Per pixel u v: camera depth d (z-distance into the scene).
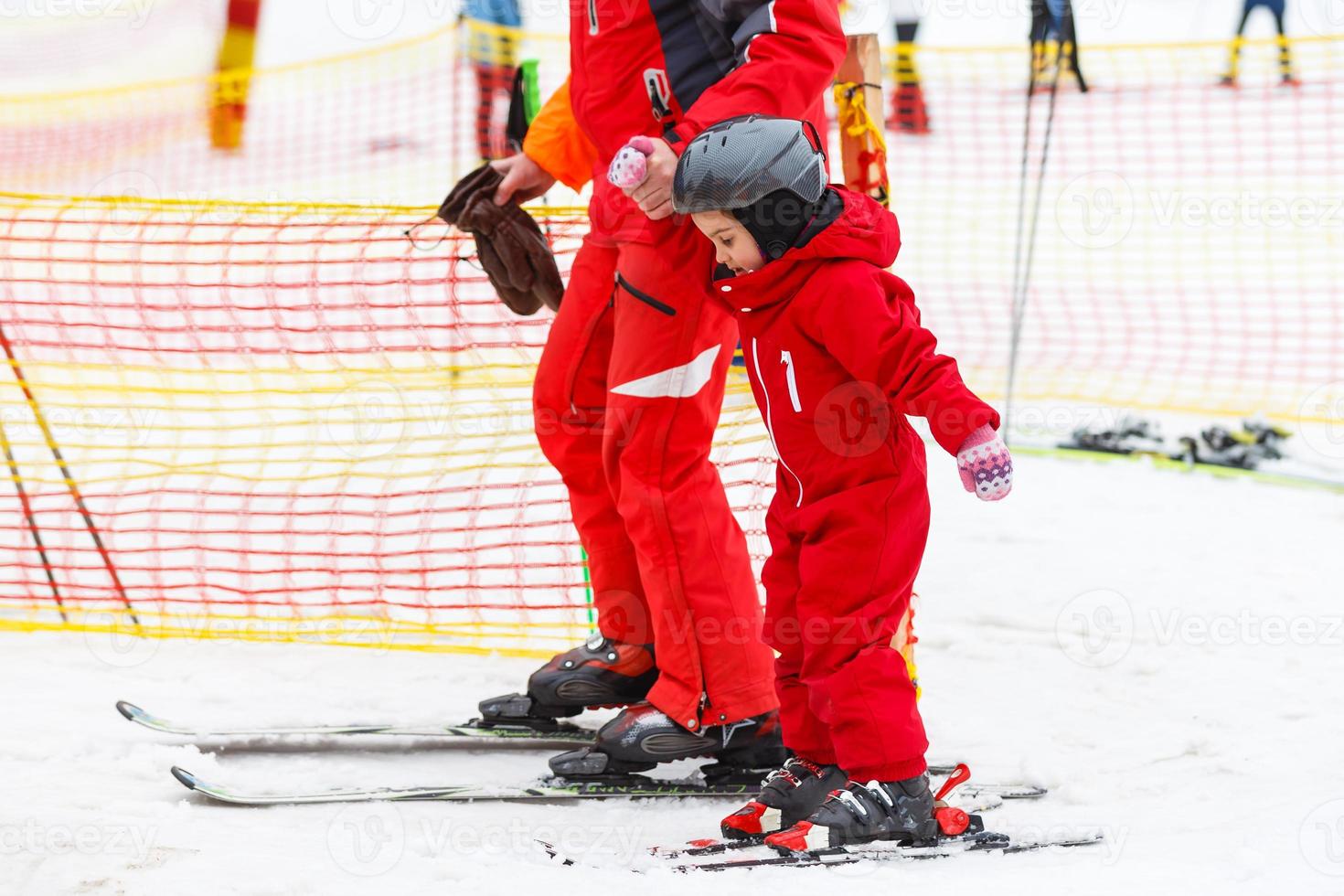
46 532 12.11
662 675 7.27
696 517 7.02
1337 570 11.46
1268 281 19.83
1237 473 14.71
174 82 27.92
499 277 8.27
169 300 18.03
